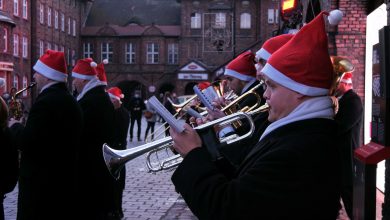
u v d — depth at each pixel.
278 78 2.27
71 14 57.09
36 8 45.03
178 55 59.16
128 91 63.31
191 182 2.25
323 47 2.25
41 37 46.59
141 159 14.17
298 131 2.19
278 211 2.03
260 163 2.13
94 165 5.86
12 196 8.82
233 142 2.99
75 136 4.91
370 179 3.77
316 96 2.25
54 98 4.78
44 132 4.65
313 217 2.03
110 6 63.53
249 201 2.07
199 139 2.42
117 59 60.28
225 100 4.51
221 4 56.62
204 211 2.18
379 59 3.87
